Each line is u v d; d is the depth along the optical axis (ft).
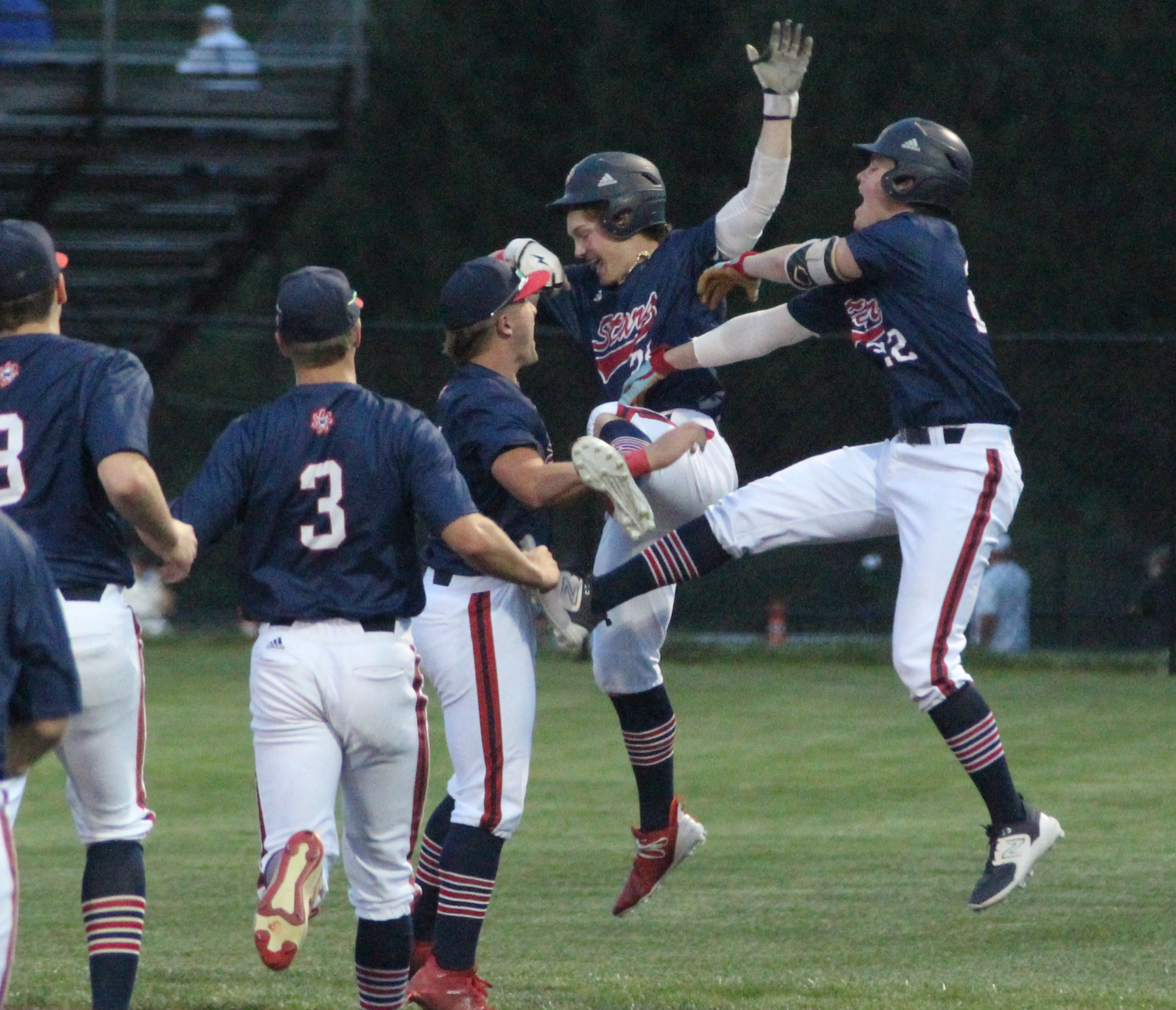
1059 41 229.86
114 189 212.23
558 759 130.41
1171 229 227.20
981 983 70.13
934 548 65.72
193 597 211.82
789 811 112.78
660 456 65.51
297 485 56.75
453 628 65.57
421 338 193.26
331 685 56.49
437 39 259.19
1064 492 203.72
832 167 232.53
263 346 235.61
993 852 66.49
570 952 79.10
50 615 42.68
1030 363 197.16
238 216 222.28
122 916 57.06
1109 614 200.95
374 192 259.80
